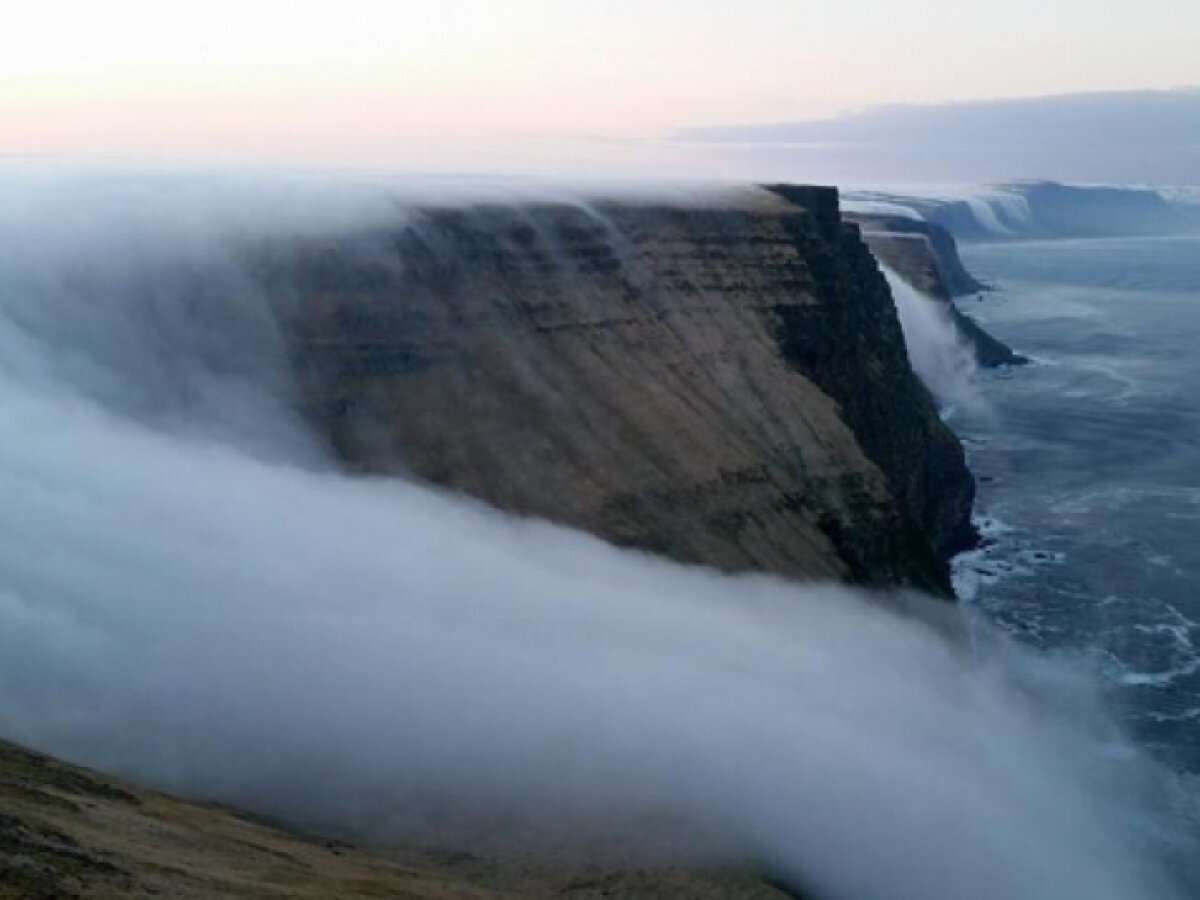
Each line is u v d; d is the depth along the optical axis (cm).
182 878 2289
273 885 2498
